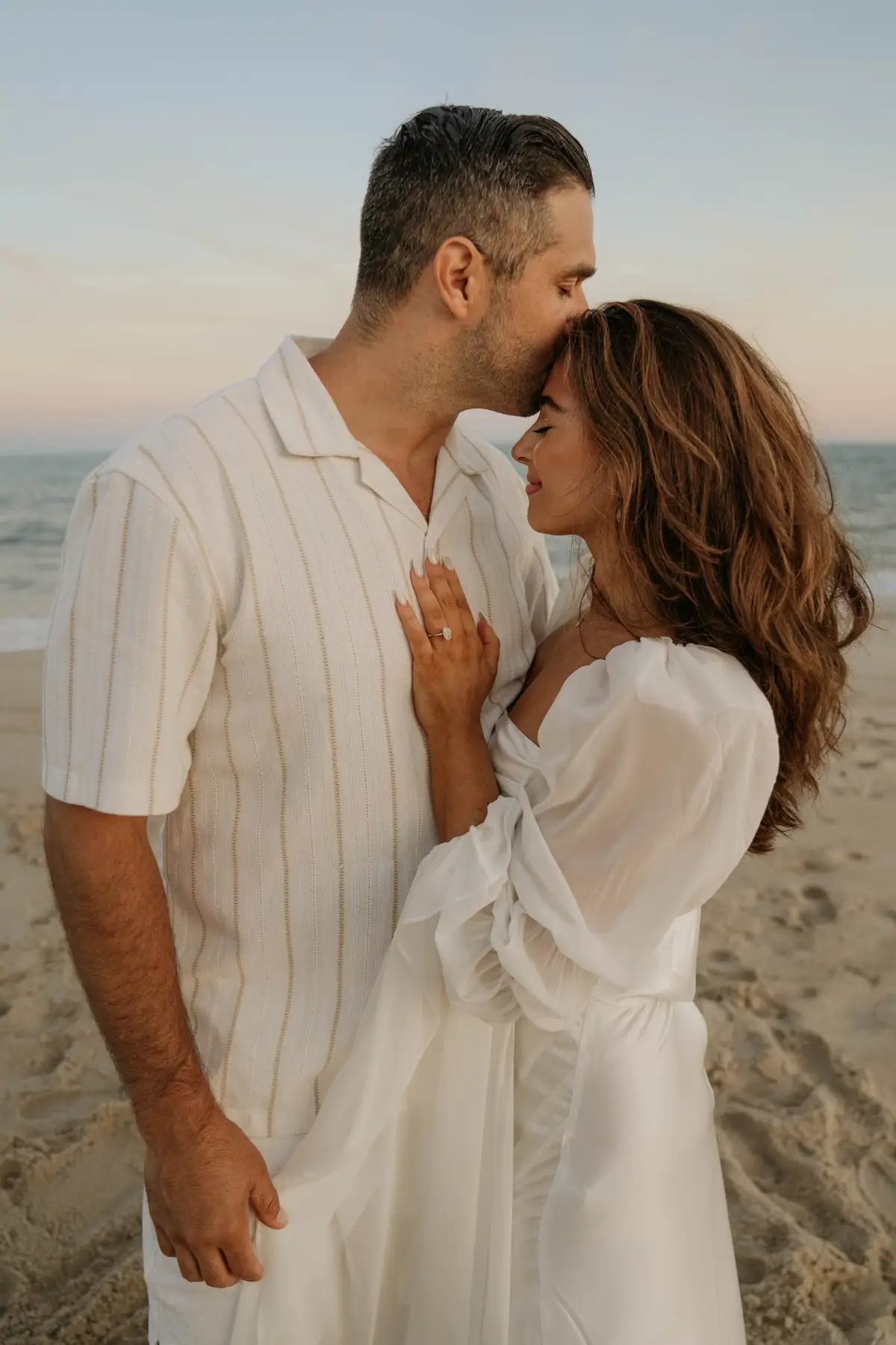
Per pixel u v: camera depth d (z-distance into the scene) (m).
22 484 27.72
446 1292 1.67
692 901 1.53
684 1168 1.62
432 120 1.58
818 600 1.63
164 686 1.44
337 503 1.57
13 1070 3.44
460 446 1.84
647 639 1.57
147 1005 1.48
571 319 1.67
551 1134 1.60
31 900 4.56
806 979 3.92
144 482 1.43
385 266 1.61
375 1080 1.56
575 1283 1.53
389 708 1.59
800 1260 2.63
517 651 1.83
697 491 1.56
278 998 1.62
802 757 1.71
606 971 1.49
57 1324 2.54
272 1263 1.59
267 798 1.58
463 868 1.53
